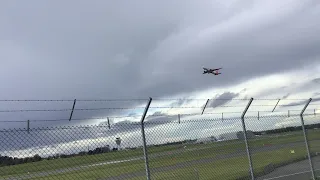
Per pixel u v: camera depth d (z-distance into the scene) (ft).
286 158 59.88
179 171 48.24
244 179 46.29
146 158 21.44
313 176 32.86
